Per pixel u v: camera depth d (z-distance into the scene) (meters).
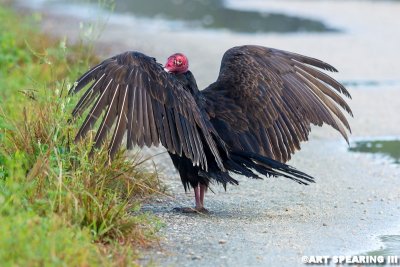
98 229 9.71
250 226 10.74
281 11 35.94
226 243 9.99
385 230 10.74
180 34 29.16
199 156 10.18
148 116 9.93
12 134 11.58
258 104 11.02
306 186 12.92
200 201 11.29
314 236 10.41
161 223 10.45
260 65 11.20
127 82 9.90
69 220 9.47
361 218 11.26
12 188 9.54
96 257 8.84
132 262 8.99
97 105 9.79
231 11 35.97
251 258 9.52
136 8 36.53
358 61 24.31
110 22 31.77
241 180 13.19
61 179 9.85
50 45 21.36
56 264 8.24
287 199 12.18
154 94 10.02
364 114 18.08
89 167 10.84
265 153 10.98
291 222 10.98
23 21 26.28
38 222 9.02
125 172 11.31
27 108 13.23
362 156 15.02
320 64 11.27
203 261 9.37
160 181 12.45
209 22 32.69
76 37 25.03
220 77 11.25
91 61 19.05
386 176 13.66
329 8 36.50
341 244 10.12
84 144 11.27
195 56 24.66
